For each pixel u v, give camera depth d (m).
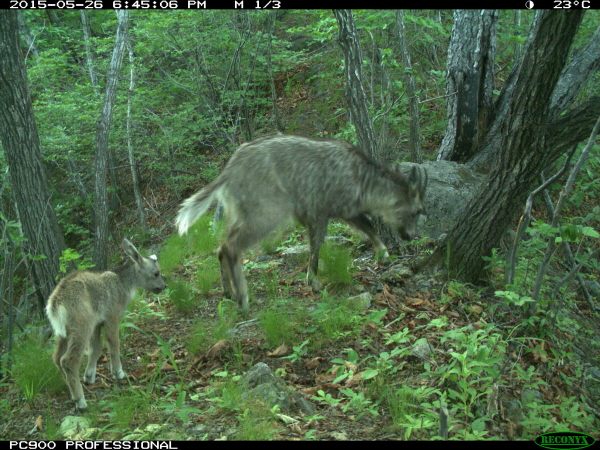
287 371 4.70
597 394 5.25
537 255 7.07
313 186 5.62
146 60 13.50
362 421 4.04
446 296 5.71
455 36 8.15
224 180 5.67
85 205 13.41
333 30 8.55
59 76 12.52
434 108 10.95
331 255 6.38
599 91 9.05
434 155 9.98
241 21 12.41
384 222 6.98
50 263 6.13
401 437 3.83
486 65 8.14
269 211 5.58
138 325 5.75
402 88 10.31
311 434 3.79
